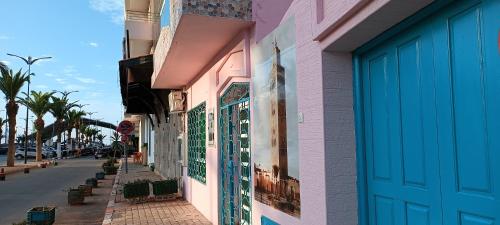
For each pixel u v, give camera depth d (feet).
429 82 10.66
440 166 10.25
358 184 13.57
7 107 113.29
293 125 15.80
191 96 36.70
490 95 8.84
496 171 8.69
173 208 35.47
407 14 10.96
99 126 356.38
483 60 9.02
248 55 20.83
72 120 221.46
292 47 15.90
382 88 12.64
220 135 26.63
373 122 13.07
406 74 11.55
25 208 40.57
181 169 42.96
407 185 11.50
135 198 39.04
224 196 26.27
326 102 13.61
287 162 16.31
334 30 12.85
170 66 30.55
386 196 12.39
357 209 13.57
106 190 55.57
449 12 9.97
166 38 27.25
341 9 12.18
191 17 19.75
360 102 13.57
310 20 14.35
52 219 27.96
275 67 17.52
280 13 17.06
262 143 19.03
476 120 9.21
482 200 9.04
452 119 9.87
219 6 19.88
